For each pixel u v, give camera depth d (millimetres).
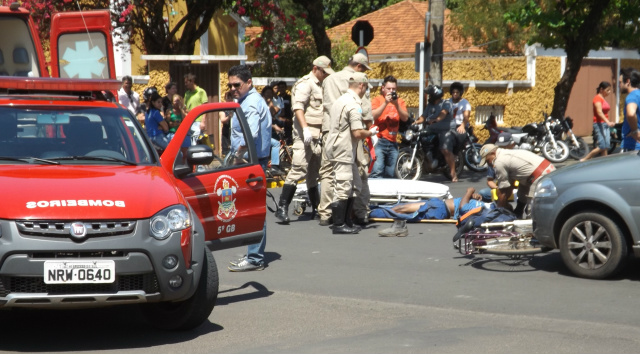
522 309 8953
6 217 7176
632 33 27172
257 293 9891
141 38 27672
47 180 7676
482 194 14484
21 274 7113
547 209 10539
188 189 8938
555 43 27734
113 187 7676
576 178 10344
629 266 11109
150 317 8328
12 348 7664
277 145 20125
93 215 7293
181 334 8180
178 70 25609
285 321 8617
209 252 8133
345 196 13766
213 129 21828
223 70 26203
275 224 14828
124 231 7367
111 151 8617
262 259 11180
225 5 26859
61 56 14195
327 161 14500
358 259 11805
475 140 23000
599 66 39156
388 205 15328
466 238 11258
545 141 25469
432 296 9602
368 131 13617
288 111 23281
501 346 7555
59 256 7215
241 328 8367
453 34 36500
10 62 14180
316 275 10805
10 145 8414
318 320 8633
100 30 14297
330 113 13820
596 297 9422
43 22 23141
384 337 7914
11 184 7543
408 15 47719
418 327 8289
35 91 9477
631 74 14938
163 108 20781
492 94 32250
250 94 12055
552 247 10656
